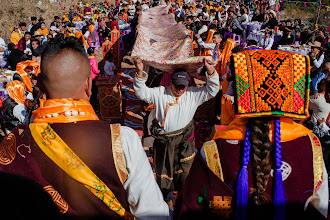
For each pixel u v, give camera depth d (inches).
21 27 456.1
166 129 121.0
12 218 44.3
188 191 60.1
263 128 55.5
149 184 52.8
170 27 327.0
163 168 125.3
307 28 519.2
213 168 57.7
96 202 47.9
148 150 181.3
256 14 647.8
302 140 57.3
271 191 55.6
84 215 47.4
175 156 129.0
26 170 45.9
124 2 904.3
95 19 706.8
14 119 165.2
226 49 233.3
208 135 216.5
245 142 56.2
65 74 49.7
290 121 58.1
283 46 372.2
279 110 54.1
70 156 46.8
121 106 240.5
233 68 56.6
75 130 48.6
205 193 58.0
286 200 54.9
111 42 394.3
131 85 313.3
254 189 55.4
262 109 54.7
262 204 55.2
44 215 45.1
